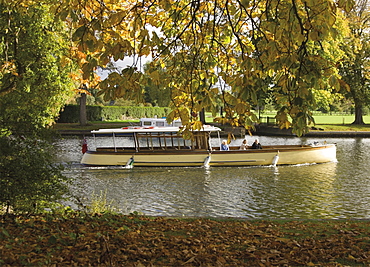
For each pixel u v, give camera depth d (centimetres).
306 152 2673
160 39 805
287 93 696
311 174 2281
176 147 2708
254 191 1819
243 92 671
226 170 2459
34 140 893
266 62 762
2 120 890
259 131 5253
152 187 1920
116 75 670
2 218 855
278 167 2569
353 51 5250
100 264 583
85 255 622
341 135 4809
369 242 750
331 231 859
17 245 654
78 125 5544
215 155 2602
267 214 1430
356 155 3077
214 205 1564
